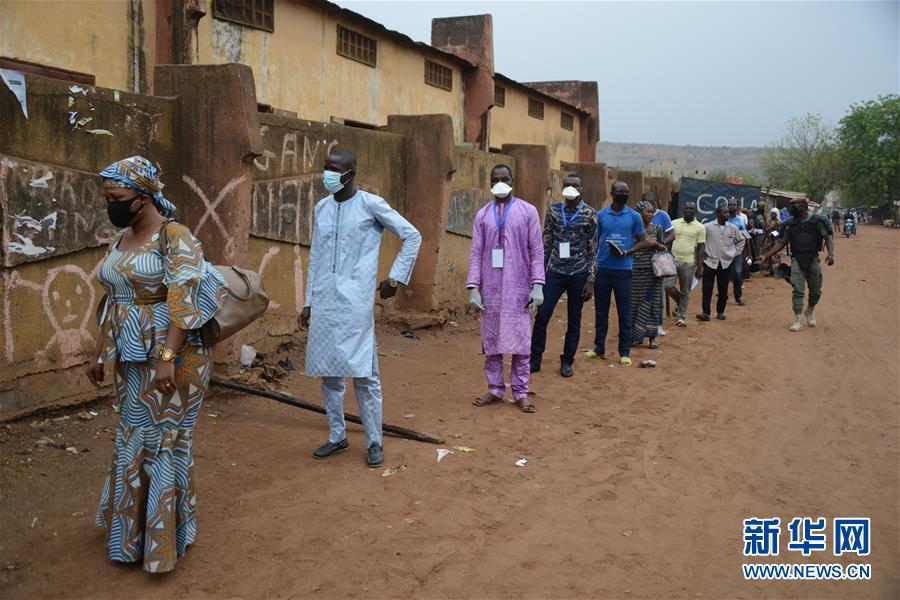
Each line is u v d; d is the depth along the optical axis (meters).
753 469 5.38
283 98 12.11
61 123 5.21
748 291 17.09
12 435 4.89
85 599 3.36
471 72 18.25
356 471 5.02
